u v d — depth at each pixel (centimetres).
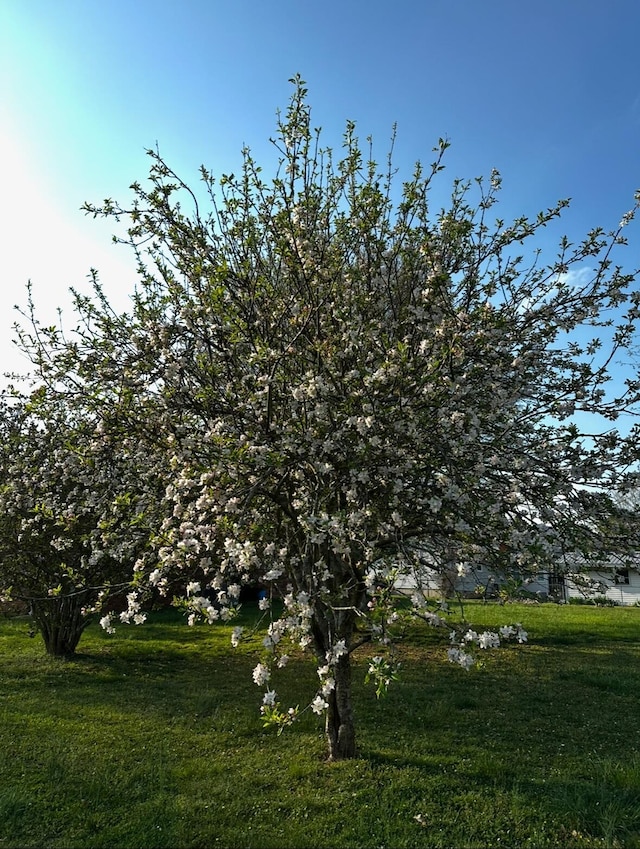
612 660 1014
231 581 459
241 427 475
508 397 495
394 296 555
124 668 934
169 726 619
